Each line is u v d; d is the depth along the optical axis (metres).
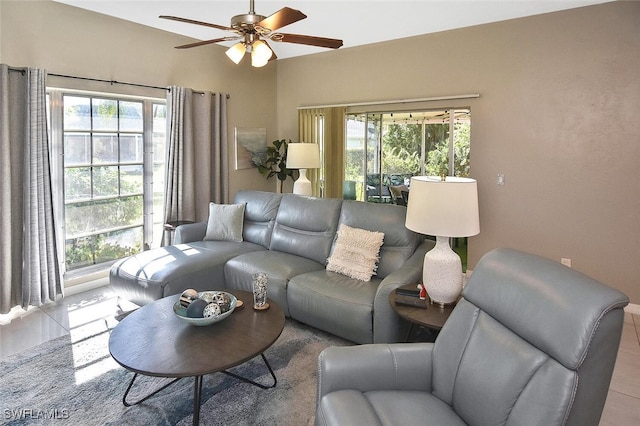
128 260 3.53
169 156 4.62
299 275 3.23
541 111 3.94
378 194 5.27
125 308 3.58
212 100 5.09
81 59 3.82
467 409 1.53
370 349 1.74
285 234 3.90
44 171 3.51
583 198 3.79
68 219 3.97
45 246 3.54
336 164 5.57
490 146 4.27
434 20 4.15
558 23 3.79
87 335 3.04
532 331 1.39
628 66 3.49
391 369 1.71
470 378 1.55
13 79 3.32
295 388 2.39
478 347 1.60
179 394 2.32
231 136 5.51
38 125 3.44
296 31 4.54
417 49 4.68
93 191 4.15
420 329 2.85
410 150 4.94
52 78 3.62
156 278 3.16
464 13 3.93
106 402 2.23
